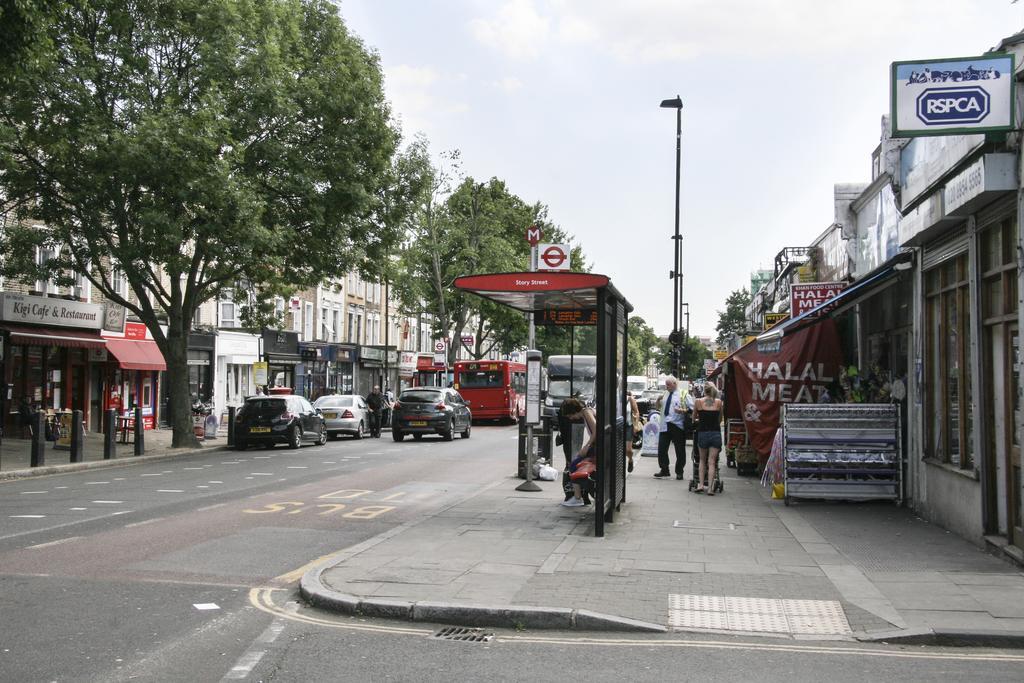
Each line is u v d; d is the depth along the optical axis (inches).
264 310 1197.7
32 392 1176.8
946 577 341.4
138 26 958.4
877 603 301.0
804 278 1108.5
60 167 920.3
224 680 223.6
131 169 897.5
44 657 239.3
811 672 235.3
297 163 1032.2
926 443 506.0
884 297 624.4
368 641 264.1
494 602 296.0
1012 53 363.3
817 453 562.9
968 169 382.9
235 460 948.0
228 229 944.9
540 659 247.0
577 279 450.3
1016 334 372.8
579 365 1439.5
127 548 405.1
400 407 1309.1
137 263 1018.1
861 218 791.7
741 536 440.8
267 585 337.7
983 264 408.5
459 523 479.8
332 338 2151.8
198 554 394.9
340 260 1091.3
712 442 627.5
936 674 233.6
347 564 359.9
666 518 504.4
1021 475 358.6
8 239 964.0
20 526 465.4
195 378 1549.0
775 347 717.3
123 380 1381.6
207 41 975.0
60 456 914.1
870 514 524.1
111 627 271.9
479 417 1889.8
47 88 870.4
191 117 925.8
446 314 2311.8
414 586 320.2
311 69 1079.0
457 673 233.1
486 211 2283.5
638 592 315.9
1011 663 244.4
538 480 733.9
